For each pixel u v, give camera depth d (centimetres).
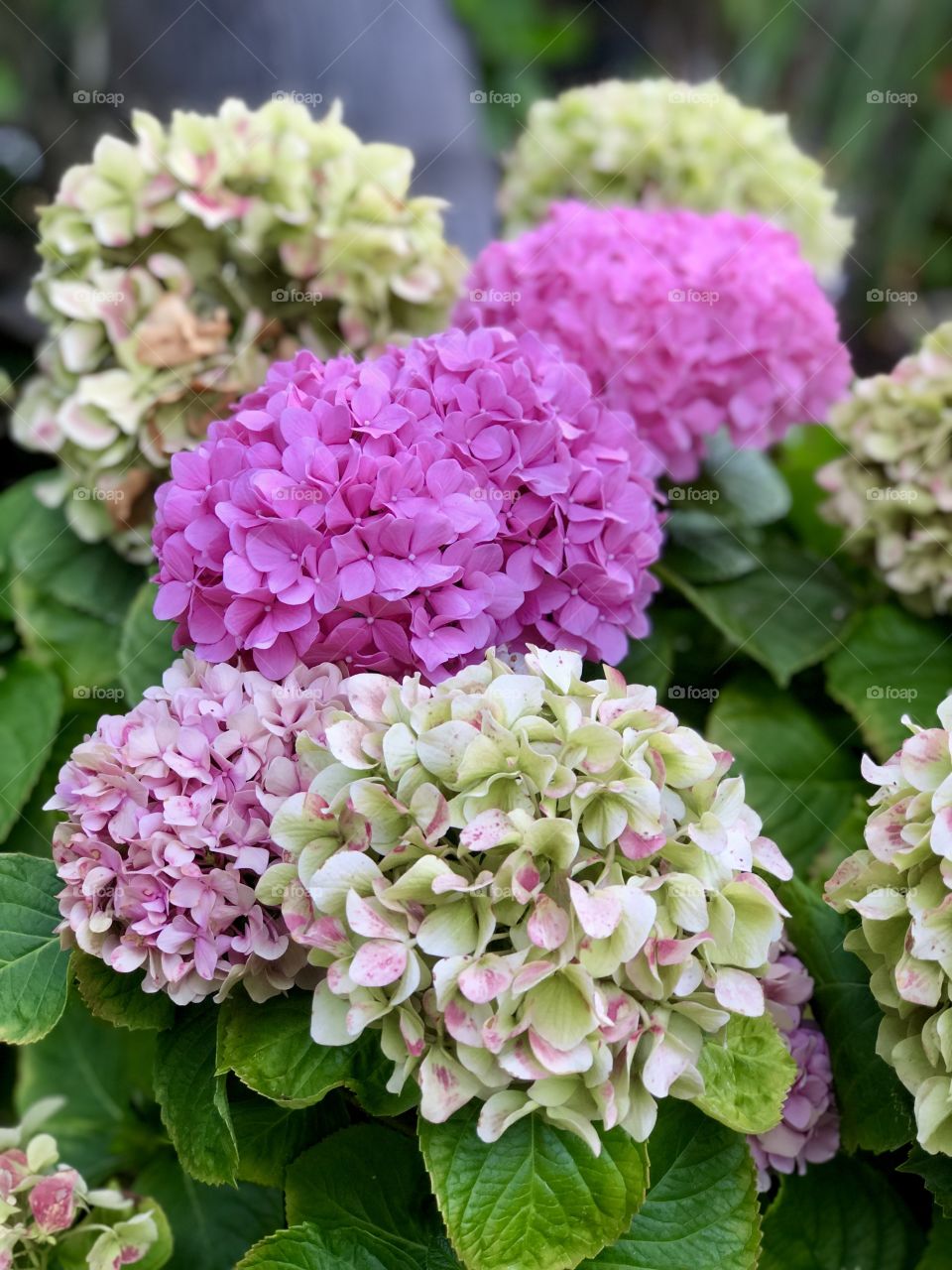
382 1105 31
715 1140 34
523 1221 29
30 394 51
